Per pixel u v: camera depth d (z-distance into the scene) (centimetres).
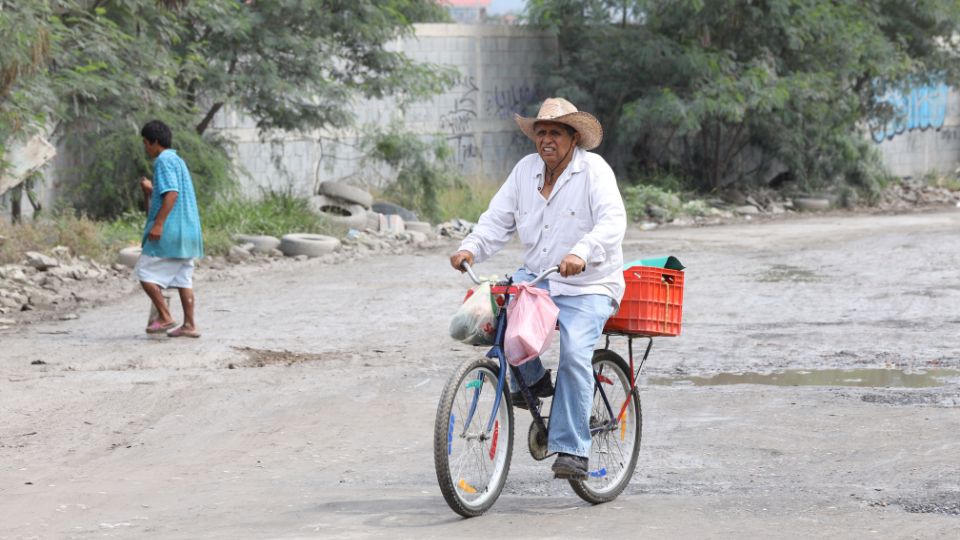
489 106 4844
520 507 988
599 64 4941
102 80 2938
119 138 3209
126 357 1758
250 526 916
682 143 5247
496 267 2992
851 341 1867
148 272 1930
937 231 3850
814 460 1142
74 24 3041
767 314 2167
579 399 954
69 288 2484
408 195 4106
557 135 968
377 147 4062
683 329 2017
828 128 5131
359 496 1029
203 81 3481
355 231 3600
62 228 2883
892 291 2430
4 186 2855
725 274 2792
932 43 5428
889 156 6059
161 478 1112
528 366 1008
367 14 3775
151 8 3172
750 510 952
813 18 4775
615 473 1031
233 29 3384
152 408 1425
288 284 2675
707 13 4778
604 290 970
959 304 2231
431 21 5644
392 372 1658
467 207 4212
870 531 873
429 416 1388
